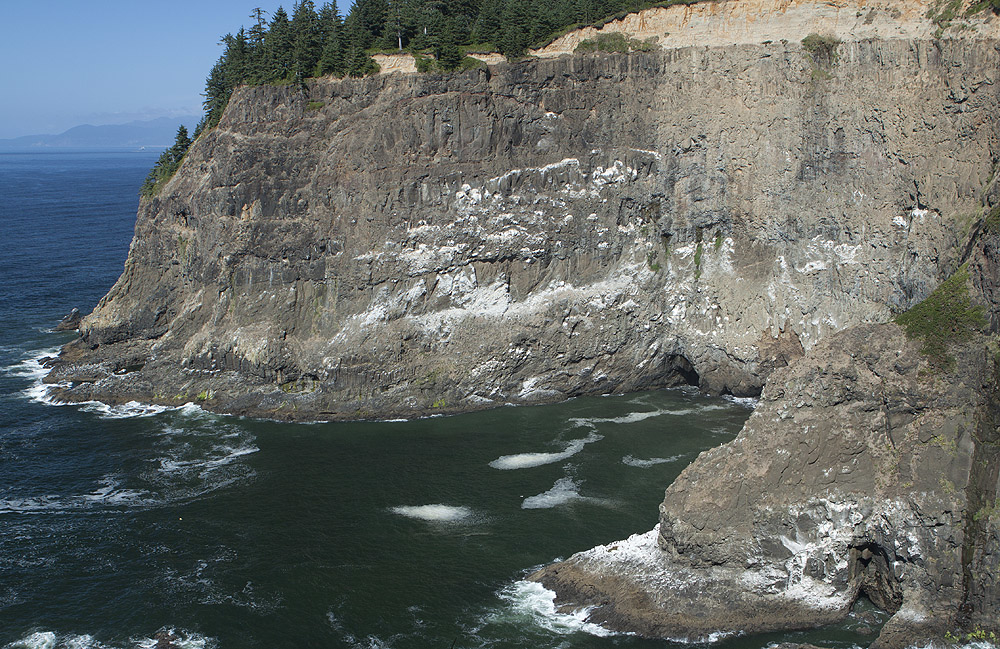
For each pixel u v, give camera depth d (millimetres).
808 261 72875
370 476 64188
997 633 43469
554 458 66688
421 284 78438
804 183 72125
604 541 54312
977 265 48062
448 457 67312
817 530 47188
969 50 60188
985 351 46219
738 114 74688
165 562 53188
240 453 68688
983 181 59188
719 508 47875
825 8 70438
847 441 47812
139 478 64375
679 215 79188
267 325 79312
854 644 44625
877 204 67688
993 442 44906
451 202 77875
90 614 48219
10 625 47219
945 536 45156
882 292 67750
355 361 76875
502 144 77938
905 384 47281
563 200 78812
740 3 74312
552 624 46719
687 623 45938
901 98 65250
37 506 60094
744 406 77312
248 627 46938
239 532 56406
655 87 77312
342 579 51000
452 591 49656
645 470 64312
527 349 78625
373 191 77875
